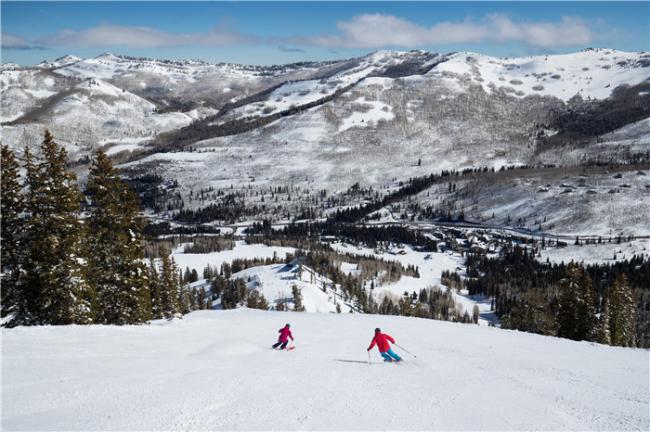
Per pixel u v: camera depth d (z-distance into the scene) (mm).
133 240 41562
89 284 37625
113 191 40969
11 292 33594
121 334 25812
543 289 183500
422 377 17750
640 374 19375
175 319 41812
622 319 63594
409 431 11414
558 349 26609
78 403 12516
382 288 197125
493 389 16125
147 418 11445
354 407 13211
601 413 13555
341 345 26938
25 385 14109
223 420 11562
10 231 33844
